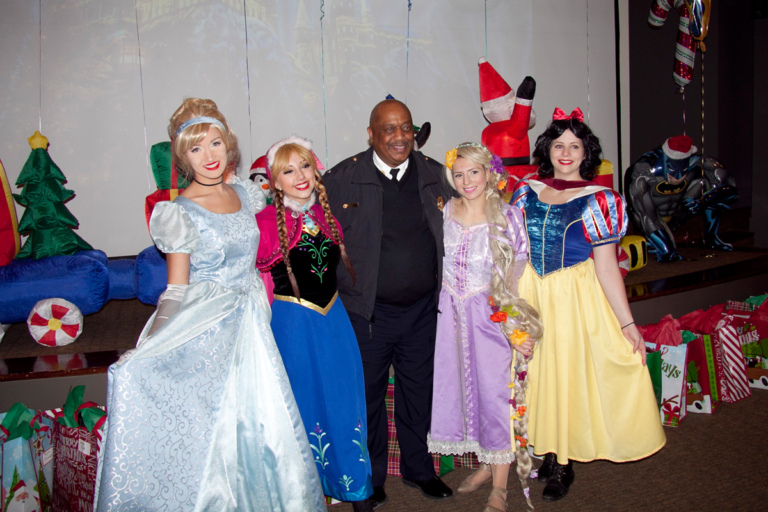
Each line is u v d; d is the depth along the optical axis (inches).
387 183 90.7
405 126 87.6
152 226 70.7
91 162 167.6
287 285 82.4
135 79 168.2
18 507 85.9
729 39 257.6
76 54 162.7
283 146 80.6
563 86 221.0
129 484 67.2
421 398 95.5
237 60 176.7
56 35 160.6
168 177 145.8
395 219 90.0
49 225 135.4
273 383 76.1
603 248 87.6
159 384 69.2
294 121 184.5
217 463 73.1
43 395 100.3
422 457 97.4
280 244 80.4
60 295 122.6
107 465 66.5
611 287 87.8
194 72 173.3
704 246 209.5
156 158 145.7
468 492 97.6
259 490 74.8
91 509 84.8
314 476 77.0
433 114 202.1
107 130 167.8
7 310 120.5
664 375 119.2
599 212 86.0
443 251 90.7
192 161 73.2
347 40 187.6
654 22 219.6
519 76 213.3
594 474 102.2
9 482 85.4
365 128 193.2
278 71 181.2
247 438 74.7
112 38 165.2
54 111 162.7
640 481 99.0
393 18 192.2
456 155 87.7
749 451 107.7
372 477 94.3
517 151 155.9
